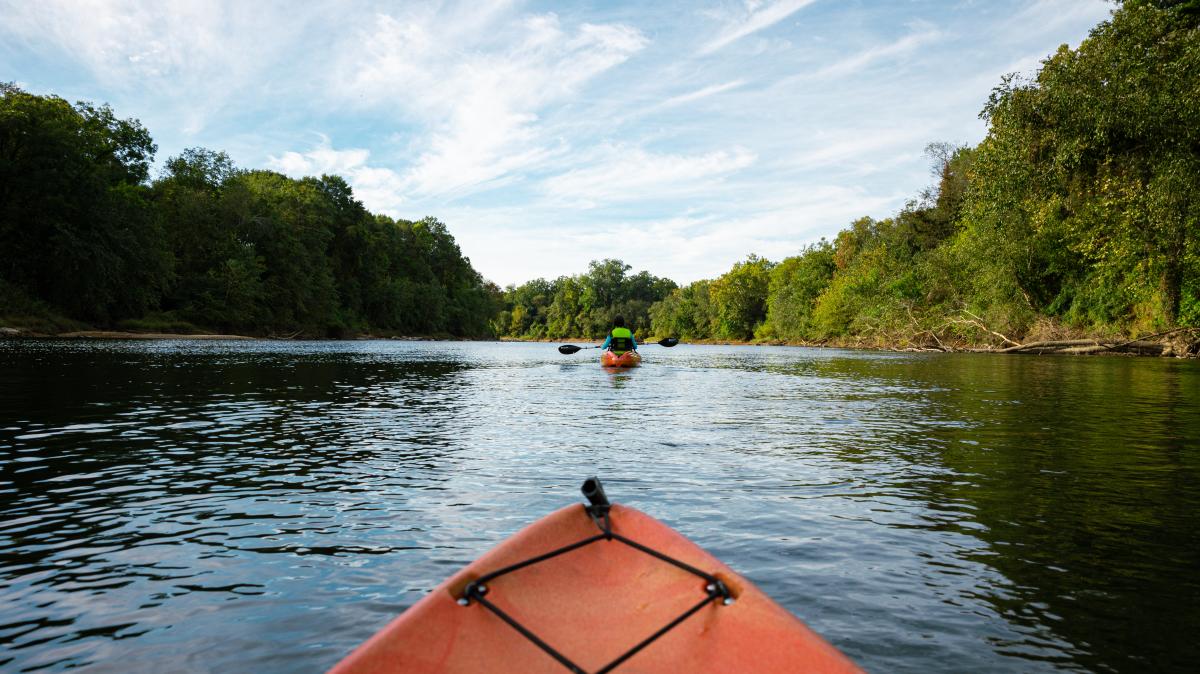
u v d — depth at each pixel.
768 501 4.34
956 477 5.02
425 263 92.00
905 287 40.38
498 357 29.41
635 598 2.35
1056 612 2.73
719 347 55.44
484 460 5.64
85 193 36.47
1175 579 3.07
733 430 7.33
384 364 20.77
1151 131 18.53
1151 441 6.57
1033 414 8.64
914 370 18.44
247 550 3.46
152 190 50.44
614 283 128.38
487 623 2.13
